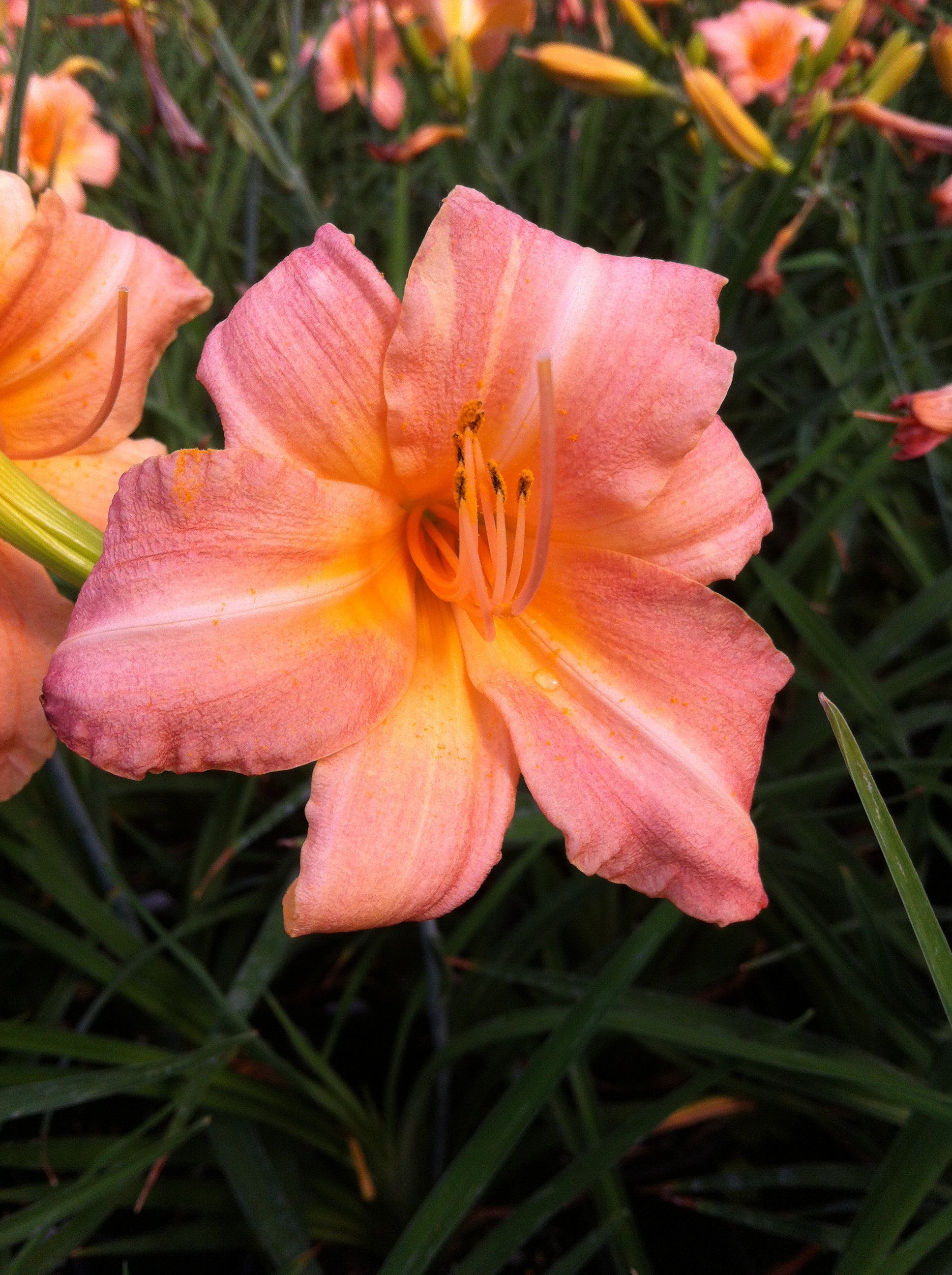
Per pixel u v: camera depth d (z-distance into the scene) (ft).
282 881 1.23
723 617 0.75
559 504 0.76
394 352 0.67
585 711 0.76
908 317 1.73
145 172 2.09
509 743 0.76
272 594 0.65
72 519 0.66
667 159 1.96
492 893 1.06
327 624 0.69
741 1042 0.86
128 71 2.24
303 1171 1.12
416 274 0.67
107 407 0.76
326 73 1.84
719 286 0.72
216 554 0.63
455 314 0.68
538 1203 0.86
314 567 0.68
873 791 0.68
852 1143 1.11
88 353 0.83
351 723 0.68
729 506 0.78
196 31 1.49
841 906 1.21
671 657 0.76
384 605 0.76
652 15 2.05
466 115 1.49
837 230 2.04
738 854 0.73
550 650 0.78
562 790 0.72
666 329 0.71
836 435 1.31
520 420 0.72
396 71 2.07
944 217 1.55
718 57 1.62
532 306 0.70
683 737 0.75
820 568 1.62
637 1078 1.31
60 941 1.04
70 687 0.59
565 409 0.72
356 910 0.66
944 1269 0.80
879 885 1.18
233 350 0.66
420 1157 1.13
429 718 0.74
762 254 1.44
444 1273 1.15
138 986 1.07
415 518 0.79
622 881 0.74
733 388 1.69
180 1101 0.92
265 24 2.55
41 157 1.52
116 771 0.60
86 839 1.11
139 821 1.51
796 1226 0.99
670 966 1.33
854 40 1.67
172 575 0.62
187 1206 1.05
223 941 1.34
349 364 0.68
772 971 1.39
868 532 1.75
